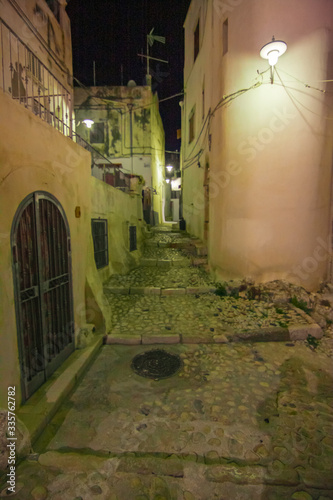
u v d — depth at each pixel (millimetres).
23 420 2699
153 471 2342
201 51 10219
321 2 5672
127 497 2119
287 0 5719
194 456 2523
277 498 2131
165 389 3518
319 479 2285
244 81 6215
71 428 2840
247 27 6070
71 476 2279
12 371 2688
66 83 9484
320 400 3303
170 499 2111
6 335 2578
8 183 2600
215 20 7301
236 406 3193
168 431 2818
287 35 5766
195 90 11648
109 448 2607
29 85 6875
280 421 2949
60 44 8977
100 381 3674
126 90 15805
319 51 5738
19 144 2764
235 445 2637
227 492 2176
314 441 2684
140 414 3066
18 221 2762
